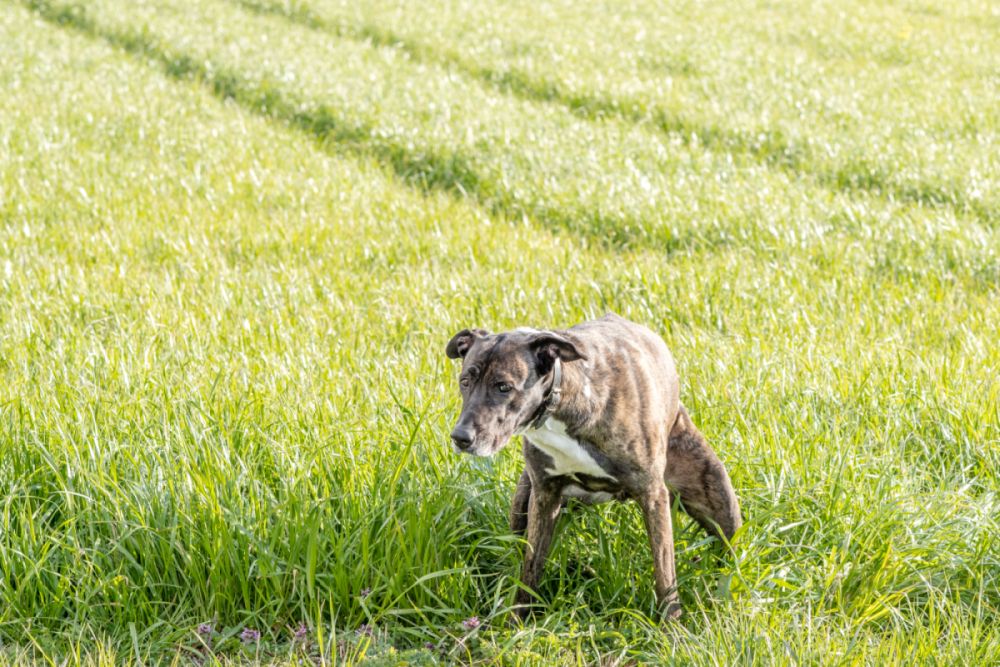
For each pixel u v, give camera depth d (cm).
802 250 1116
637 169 1426
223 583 518
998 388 683
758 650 455
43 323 842
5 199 1259
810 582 513
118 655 491
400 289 959
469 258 1089
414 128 1644
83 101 1803
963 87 2069
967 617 496
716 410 652
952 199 1352
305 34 2506
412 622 525
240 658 494
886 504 554
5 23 2520
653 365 532
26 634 497
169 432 589
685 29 2675
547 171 1431
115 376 683
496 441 467
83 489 548
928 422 660
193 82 2050
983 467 612
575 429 491
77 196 1297
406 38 2439
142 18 2564
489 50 2297
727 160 1505
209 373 703
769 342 813
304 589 514
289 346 775
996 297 970
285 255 1093
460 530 552
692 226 1195
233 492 541
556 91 1998
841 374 720
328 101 1825
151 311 862
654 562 511
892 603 511
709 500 546
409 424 602
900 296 968
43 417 608
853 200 1373
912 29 2731
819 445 612
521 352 473
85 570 516
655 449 508
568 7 2970
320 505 532
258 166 1458
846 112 1817
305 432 608
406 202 1338
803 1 3197
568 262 1069
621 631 509
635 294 941
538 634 509
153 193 1322
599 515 561
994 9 3103
